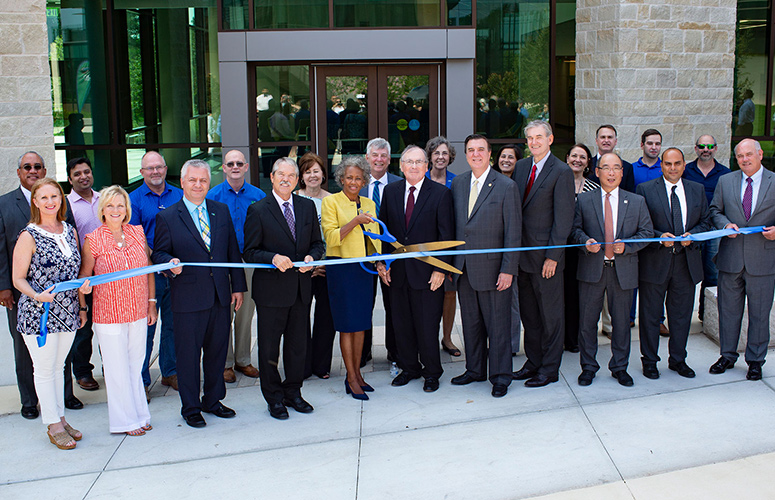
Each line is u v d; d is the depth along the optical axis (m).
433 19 9.07
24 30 7.62
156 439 4.57
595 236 5.16
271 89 9.29
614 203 5.20
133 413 4.67
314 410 4.98
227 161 5.46
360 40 8.87
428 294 5.14
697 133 8.73
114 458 4.32
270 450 4.38
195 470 4.15
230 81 8.99
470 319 5.29
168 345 5.45
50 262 4.35
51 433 4.49
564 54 9.87
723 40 8.63
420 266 5.07
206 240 4.73
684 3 8.46
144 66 9.98
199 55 9.91
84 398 5.30
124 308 4.51
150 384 5.54
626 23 8.35
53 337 4.39
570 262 5.83
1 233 4.71
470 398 5.11
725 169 6.55
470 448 4.30
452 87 9.06
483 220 5.03
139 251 4.62
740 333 5.80
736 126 10.59
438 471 4.04
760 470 3.91
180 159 10.12
